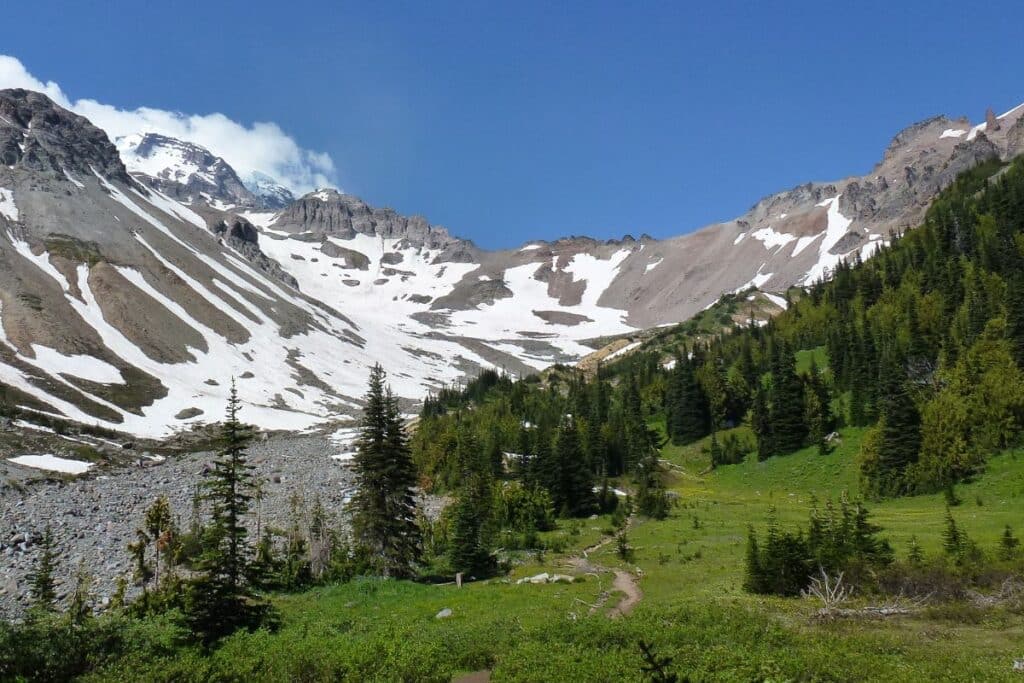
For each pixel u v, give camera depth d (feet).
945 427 225.97
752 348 419.95
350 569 151.74
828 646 75.46
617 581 136.36
